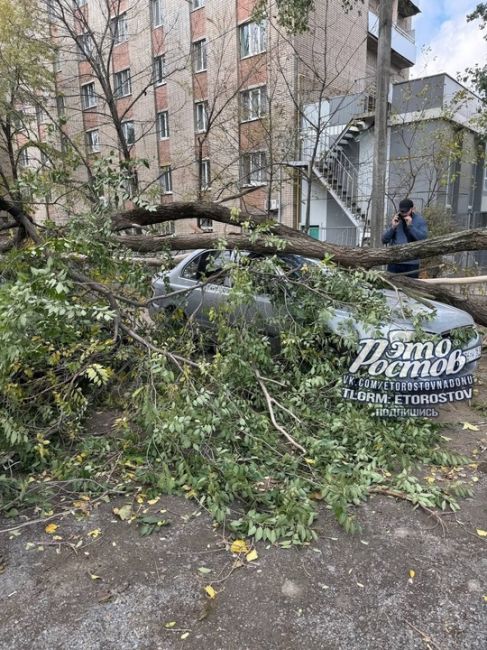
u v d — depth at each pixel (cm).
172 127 1908
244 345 372
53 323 286
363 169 1468
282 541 241
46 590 208
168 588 209
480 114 1309
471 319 419
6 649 179
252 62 1516
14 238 585
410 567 223
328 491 262
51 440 339
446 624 190
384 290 473
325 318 374
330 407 383
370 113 1341
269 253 500
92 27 1842
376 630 187
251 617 193
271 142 1166
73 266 389
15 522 258
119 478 303
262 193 1598
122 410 403
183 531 250
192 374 339
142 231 668
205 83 1747
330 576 217
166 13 1794
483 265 1212
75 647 179
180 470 288
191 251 635
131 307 436
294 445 322
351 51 1585
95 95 1316
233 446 320
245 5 1536
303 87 1344
